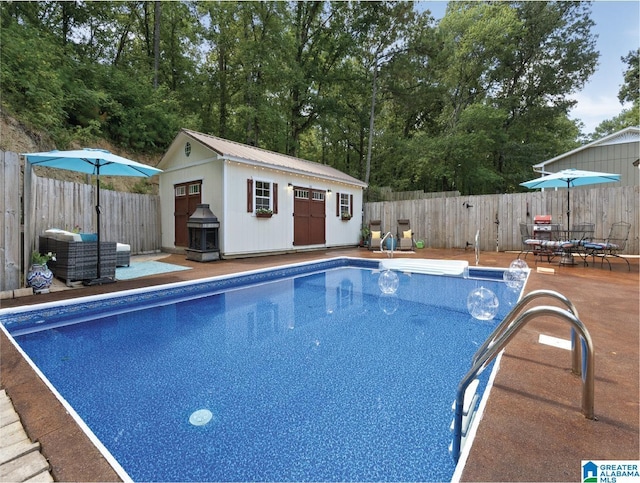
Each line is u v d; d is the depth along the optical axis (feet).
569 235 26.53
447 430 6.20
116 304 14.90
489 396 6.08
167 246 33.91
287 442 5.92
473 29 64.59
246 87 54.39
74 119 36.50
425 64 65.05
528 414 5.47
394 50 60.90
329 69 66.03
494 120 62.03
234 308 15.23
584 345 5.27
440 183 76.64
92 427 6.36
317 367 8.99
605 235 27.07
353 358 9.59
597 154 40.93
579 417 5.36
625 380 6.69
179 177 32.17
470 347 10.37
